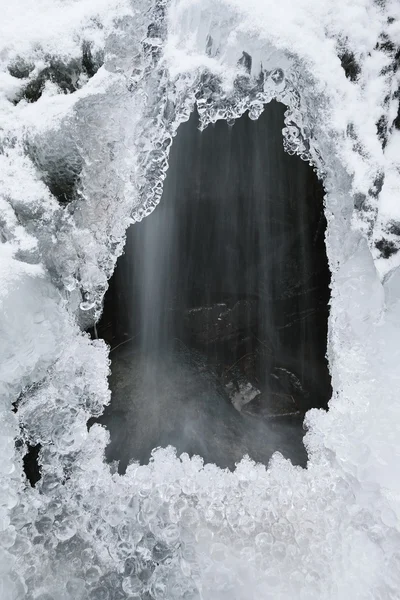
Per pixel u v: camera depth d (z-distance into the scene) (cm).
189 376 384
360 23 299
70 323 297
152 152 292
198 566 247
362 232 291
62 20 294
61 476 273
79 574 250
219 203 404
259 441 363
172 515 262
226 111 298
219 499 269
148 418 352
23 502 262
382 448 267
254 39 276
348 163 287
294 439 374
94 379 292
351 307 295
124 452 336
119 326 416
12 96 294
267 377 427
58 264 291
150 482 274
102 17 291
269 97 296
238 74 286
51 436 279
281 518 264
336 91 288
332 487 269
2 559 239
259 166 386
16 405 283
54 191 291
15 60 293
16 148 287
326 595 240
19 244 279
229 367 436
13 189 280
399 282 293
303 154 314
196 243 421
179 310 441
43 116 278
